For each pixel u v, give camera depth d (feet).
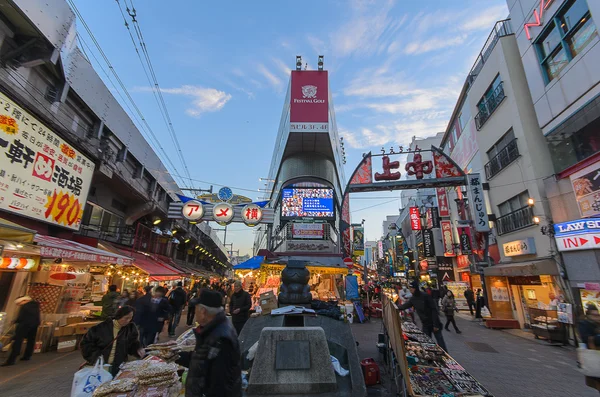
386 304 19.13
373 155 53.78
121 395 9.13
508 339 31.04
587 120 28.86
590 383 12.44
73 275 26.73
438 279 72.23
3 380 16.63
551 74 33.76
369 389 15.65
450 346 27.50
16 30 21.97
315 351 11.93
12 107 20.74
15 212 21.29
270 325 15.66
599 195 27.37
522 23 38.14
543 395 15.69
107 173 33.99
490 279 42.98
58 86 27.14
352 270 54.54
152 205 49.42
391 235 166.50
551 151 33.42
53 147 25.30
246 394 11.04
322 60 87.56
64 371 18.42
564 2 31.27
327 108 82.84
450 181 48.34
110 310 25.29
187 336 16.65
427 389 11.81
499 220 44.73
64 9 24.90
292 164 91.45
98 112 33.45
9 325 22.44
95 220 38.01
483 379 18.22
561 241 30.63
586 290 27.96
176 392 10.32
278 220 93.30
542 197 34.50
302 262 21.03
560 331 28.30
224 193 51.88
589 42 28.60
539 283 35.29
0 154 19.79
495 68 44.62
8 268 18.52
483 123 48.88
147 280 46.47
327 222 76.43
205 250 106.01
